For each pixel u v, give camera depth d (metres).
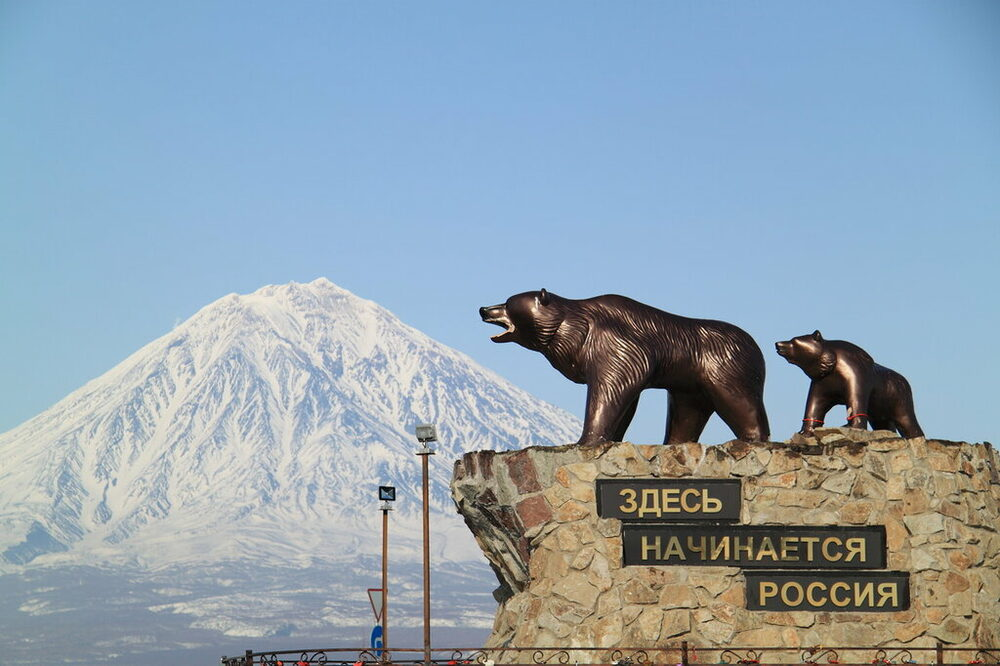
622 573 18.48
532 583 18.78
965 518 18.75
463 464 19.67
